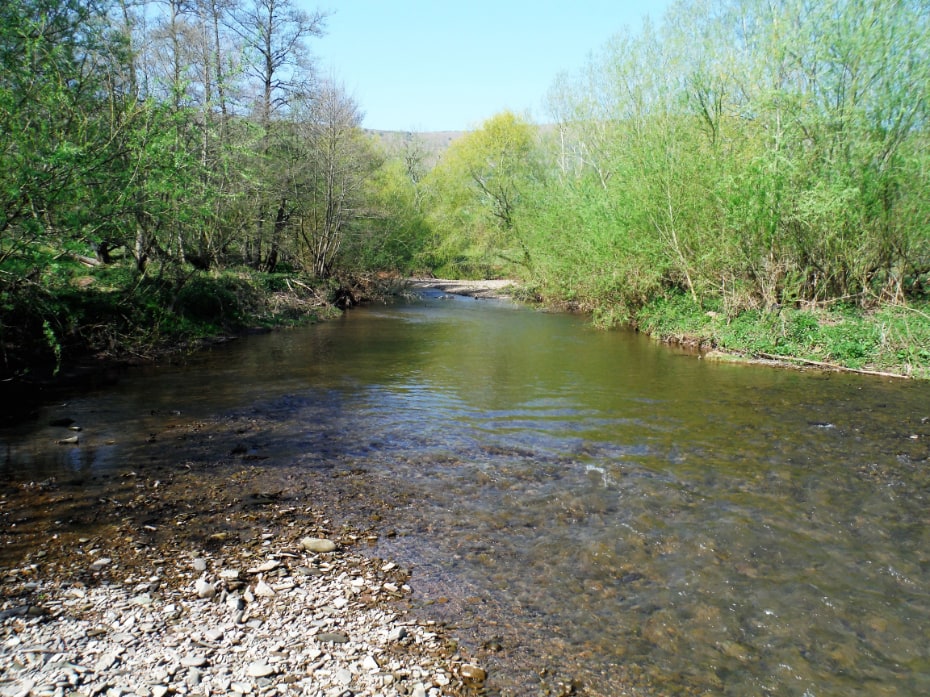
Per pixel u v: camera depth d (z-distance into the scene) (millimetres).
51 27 11977
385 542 5906
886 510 6805
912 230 16562
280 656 4195
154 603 4750
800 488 7387
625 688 4035
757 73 16656
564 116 32531
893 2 15023
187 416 9984
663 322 20250
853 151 16047
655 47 20375
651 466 8094
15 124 9906
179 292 17469
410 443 8883
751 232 16844
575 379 13430
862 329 15438
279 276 27062
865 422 10117
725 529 6293
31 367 12289
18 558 5367
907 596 5168
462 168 40406
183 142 14516
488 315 27500
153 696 3750
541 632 4590
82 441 8586
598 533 6168
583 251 23625
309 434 9219
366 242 34469
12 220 10031
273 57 27938
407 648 4348
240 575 5211
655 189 19109
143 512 6391
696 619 4797
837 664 4324
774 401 11523
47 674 3896
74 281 15359
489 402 11328
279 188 26828
